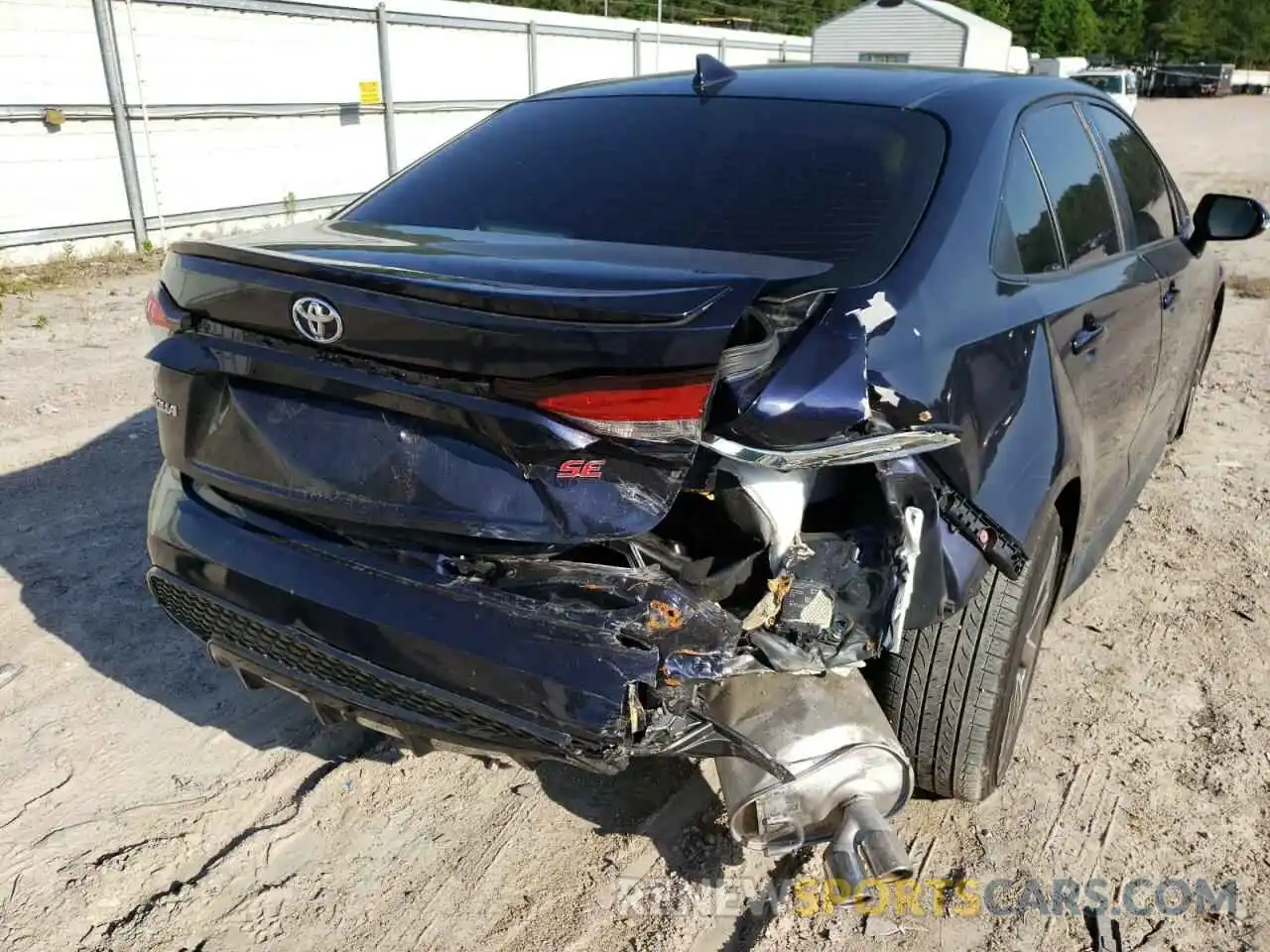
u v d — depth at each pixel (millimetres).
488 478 1995
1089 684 3340
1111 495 3512
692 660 1956
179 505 2445
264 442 2264
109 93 10875
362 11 13633
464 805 2764
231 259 2229
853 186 2543
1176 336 3953
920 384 2115
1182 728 3125
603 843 2633
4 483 4738
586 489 1923
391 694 2125
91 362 6895
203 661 3383
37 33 10133
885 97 2867
